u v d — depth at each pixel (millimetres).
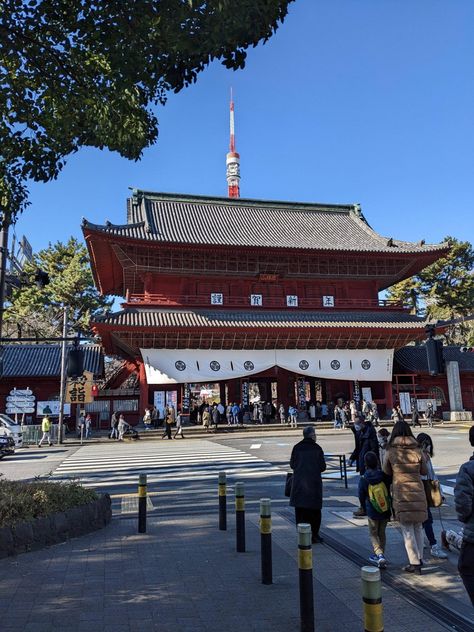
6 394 41312
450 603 6285
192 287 43656
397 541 9156
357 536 9578
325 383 46000
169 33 7176
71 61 8398
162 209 48656
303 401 43875
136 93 8469
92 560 8008
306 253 43469
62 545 8953
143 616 5840
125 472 19266
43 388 41812
